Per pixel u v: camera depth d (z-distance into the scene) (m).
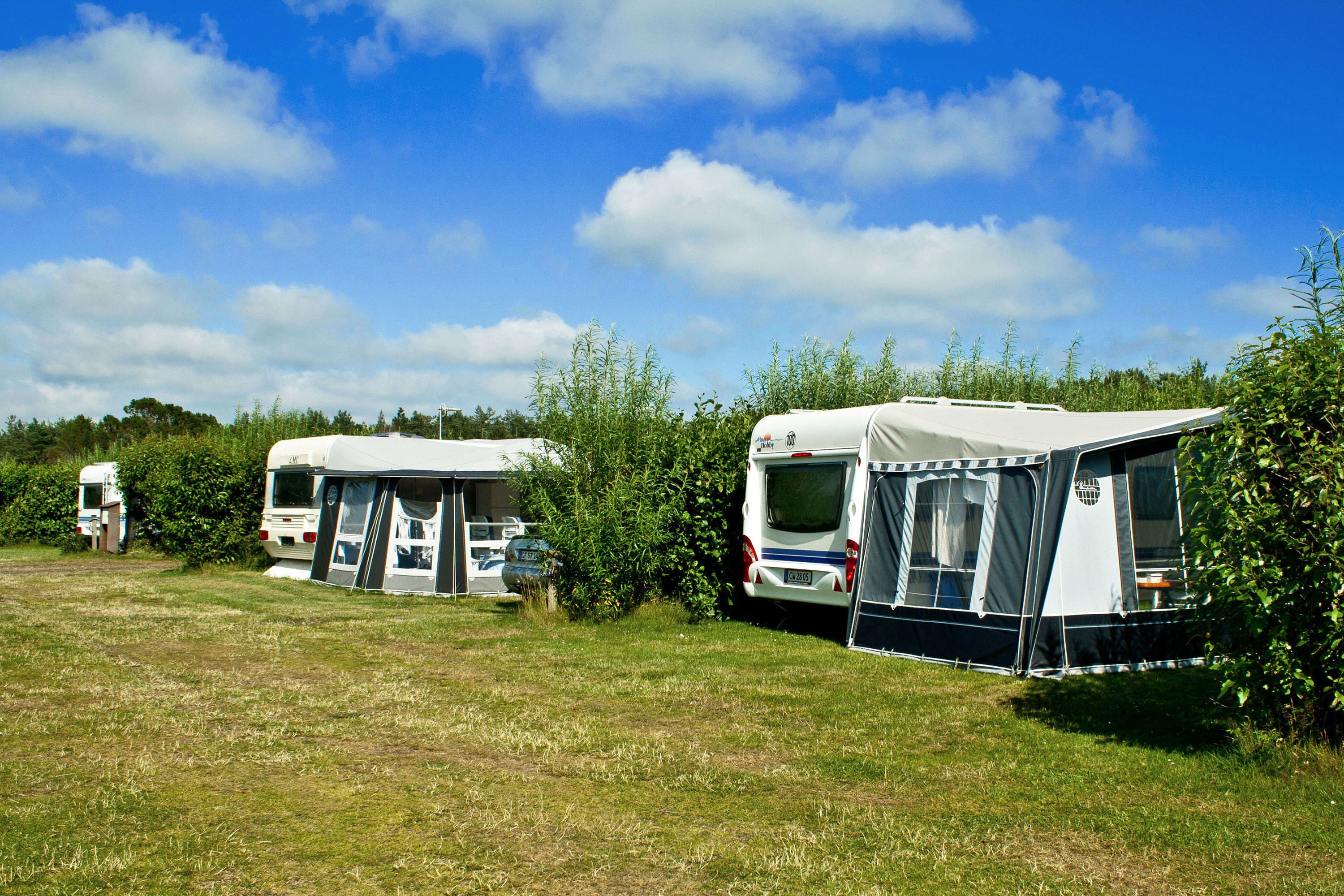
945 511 9.69
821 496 11.20
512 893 4.15
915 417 10.30
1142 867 4.39
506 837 4.79
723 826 4.95
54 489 31.16
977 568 9.20
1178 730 6.65
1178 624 9.19
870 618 10.27
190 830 4.85
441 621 12.48
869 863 4.45
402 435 19.39
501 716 7.25
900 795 5.45
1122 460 9.15
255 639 10.97
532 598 13.23
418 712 7.36
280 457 19.53
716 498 13.08
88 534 27.42
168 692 8.07
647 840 4.76
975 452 9.50
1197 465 6.18
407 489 17.20
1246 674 5.73
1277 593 5.55
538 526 12.92
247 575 19.30
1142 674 8.58
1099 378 17.88
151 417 67.38
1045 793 5.44
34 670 8.97
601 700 7.84
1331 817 4.93
